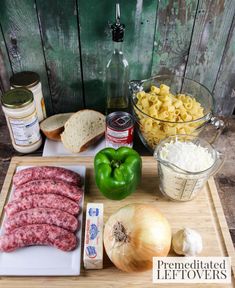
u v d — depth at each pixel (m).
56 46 0.93
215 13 0.88
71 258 0.73
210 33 0.92
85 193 0.87
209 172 0.77
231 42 0.95
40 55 0.95
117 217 0.72
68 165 0.92
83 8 0.85
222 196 0.92
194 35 0.93
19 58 0.96
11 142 1.03
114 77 1.01
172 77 1.00
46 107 1.10
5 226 0.76
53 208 0.78
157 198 0.86
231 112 1.14
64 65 0.98
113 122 0.88
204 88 0.97
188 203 0.85
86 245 0.72
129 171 0.80
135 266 0.69
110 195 0.82
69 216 0.76
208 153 0.82
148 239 0.69
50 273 0.71
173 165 0.74
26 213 0.76
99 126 1.00
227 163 0.99
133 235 0.69
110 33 0.91
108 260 0.74
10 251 0.74
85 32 0.90
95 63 0.98
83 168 0.90
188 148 0.81
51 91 1.05
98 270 0.73
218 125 0.95
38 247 0.75
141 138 0.98
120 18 0.88
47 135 0.98
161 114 0.88
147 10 0.87
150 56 0.98
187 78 0.99
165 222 0.73
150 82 0.99
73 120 0.99
